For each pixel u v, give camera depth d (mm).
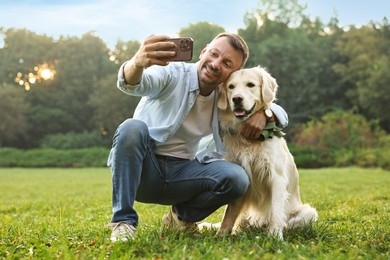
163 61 1581
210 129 1883
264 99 1937
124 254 1471
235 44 1792
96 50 26344
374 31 20625
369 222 2340
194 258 1378
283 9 22969
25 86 26250
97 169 14492
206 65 1779
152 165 1781
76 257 1413
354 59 19625
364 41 19938
